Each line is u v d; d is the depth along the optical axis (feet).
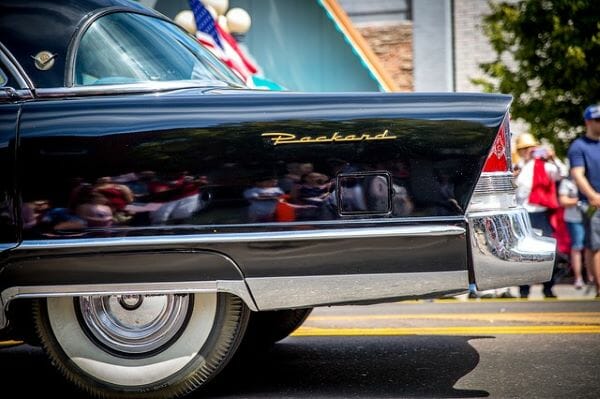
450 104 19.31
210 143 19.34
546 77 74.08
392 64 93.50
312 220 19.12
